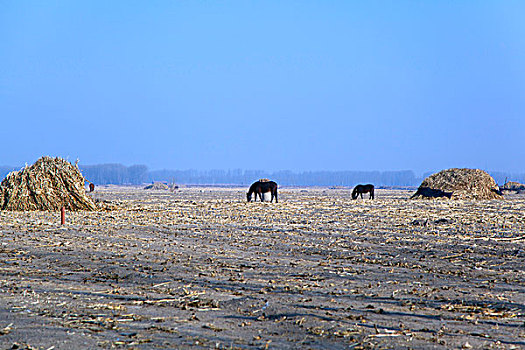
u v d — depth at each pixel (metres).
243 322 27.27
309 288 36.53
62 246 56.91
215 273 42.03
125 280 39.19
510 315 29.58
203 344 23.19
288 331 25.66
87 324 26.31
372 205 131.88
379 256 51.19
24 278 39.91
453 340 24.64
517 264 46.47
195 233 69.81
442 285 38.12
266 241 61.97
